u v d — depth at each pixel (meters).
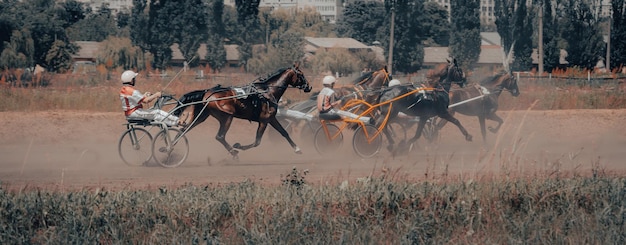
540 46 55.38
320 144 17.27
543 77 44.19
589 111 24.95
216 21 63.03
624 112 24.84
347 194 10.89
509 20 67.25
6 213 9.95
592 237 9.81
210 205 10.30
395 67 65.31
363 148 17.19
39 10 62.91
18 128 20.44
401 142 17.94
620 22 66.94
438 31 85.44
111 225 9.69
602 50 69.81
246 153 17.94
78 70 52.00
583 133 23.03
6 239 9.27
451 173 14.43
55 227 9.62
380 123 17.36
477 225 10.34
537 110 25.95
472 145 20.61
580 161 16.75
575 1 67.56
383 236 9.75
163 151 15.24
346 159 16.89
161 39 60.12
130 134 15.18
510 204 11.14
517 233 10.06
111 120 21.83
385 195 10.82
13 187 12.66
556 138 22.36
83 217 9.80
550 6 67.88
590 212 11.16
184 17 61.28
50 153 17.64
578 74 52.16
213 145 19.80
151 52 60.44
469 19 67.31
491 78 21.19
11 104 23.64
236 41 63.47
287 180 11.79
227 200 10.48
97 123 21.45
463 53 67.19
